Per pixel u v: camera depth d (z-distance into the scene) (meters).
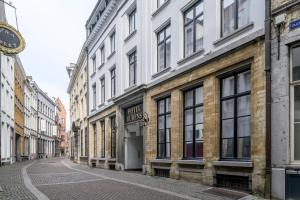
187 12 15.26
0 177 18.14
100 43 29.25
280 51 9.71
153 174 17.47
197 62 13.61
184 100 15.19
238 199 9.99
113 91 25.72
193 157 14.27
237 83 11.91
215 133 12.58
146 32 18.91
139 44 19.75
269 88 9.94
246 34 11.20
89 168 27.30
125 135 22.44
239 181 11.48
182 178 14.77
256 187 10.35
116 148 23.47
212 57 12.67
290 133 9.38
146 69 18.67
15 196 11.05
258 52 10.53
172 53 15.96
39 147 63.31
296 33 9.27
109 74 26.42
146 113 18.33
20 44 13.14
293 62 9.50
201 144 13.79
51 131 76.88
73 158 46.53
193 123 14.34
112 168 25.02
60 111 96.00
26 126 49.69
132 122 21.17
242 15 11.73
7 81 32.66
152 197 10.54
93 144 32.03
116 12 24.27
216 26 12.79
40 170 24.17
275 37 9.88
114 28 25.08
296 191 9.02
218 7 12.86
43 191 12.22
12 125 36.28
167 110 16.75
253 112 10.66
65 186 13.69
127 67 22.28
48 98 70.69
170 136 16.25
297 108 9.34
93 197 10.70
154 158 17.48
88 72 33.69
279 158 9.52
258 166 10.32
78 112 42.06
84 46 34.25
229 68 11.97
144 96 18.66
